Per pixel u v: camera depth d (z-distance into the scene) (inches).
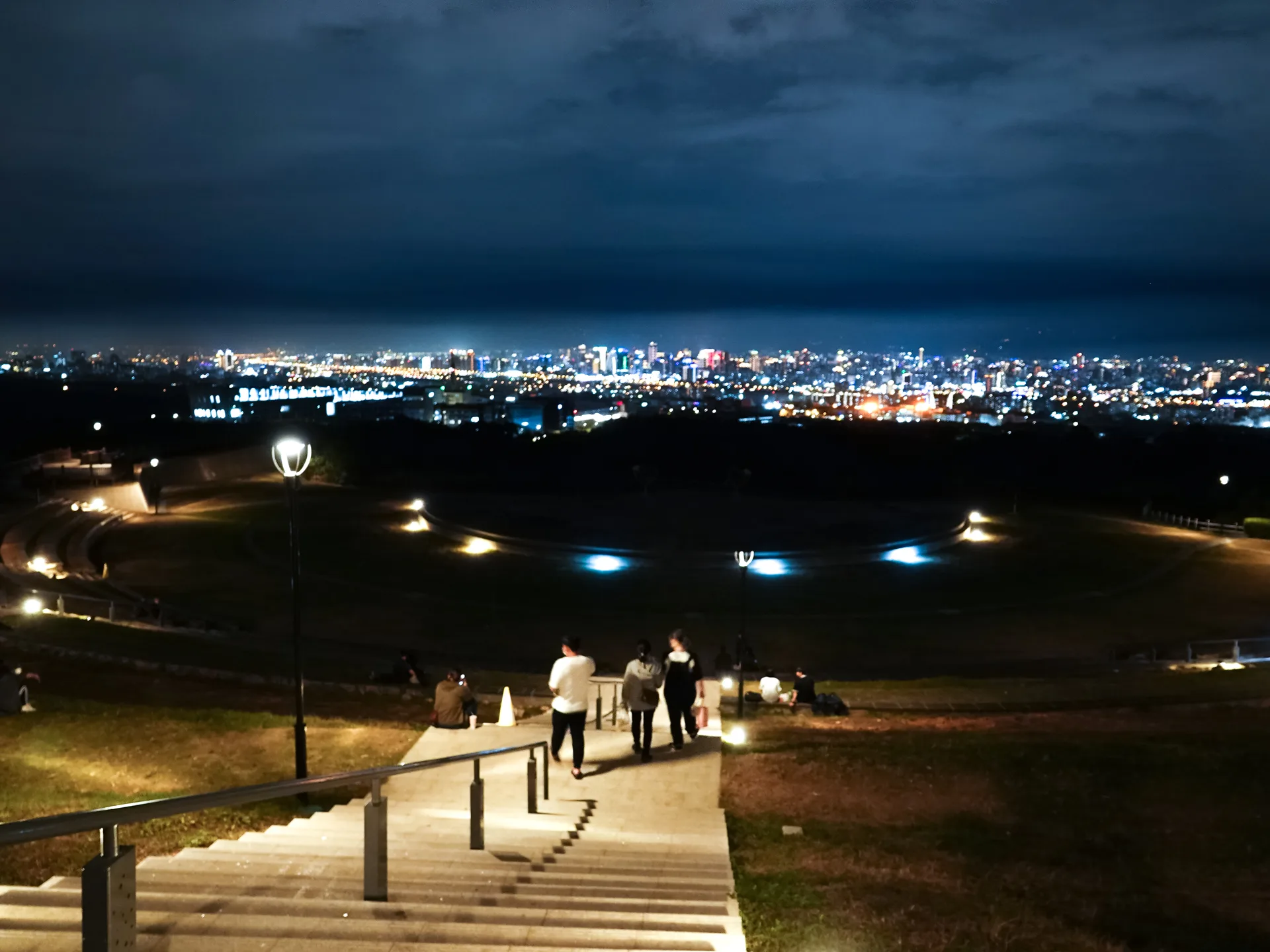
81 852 402.0
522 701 935.7
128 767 571.8
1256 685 1078.4
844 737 747.4
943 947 333.4
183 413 6747.1
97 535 2089.1
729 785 581.9
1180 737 729.6
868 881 410.9
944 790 570.6
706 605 1641.2
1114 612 1657.2
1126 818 518.6
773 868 425.1
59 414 5280.5
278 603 1592.0
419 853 368.2
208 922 223.9
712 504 2534.5
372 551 1990.7
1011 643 1475.1
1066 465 3597.4
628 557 1923.0
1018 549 2148.1
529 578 1790.1
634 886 337.1
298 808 517.3
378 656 1296.8
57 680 873.5
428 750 649.6
